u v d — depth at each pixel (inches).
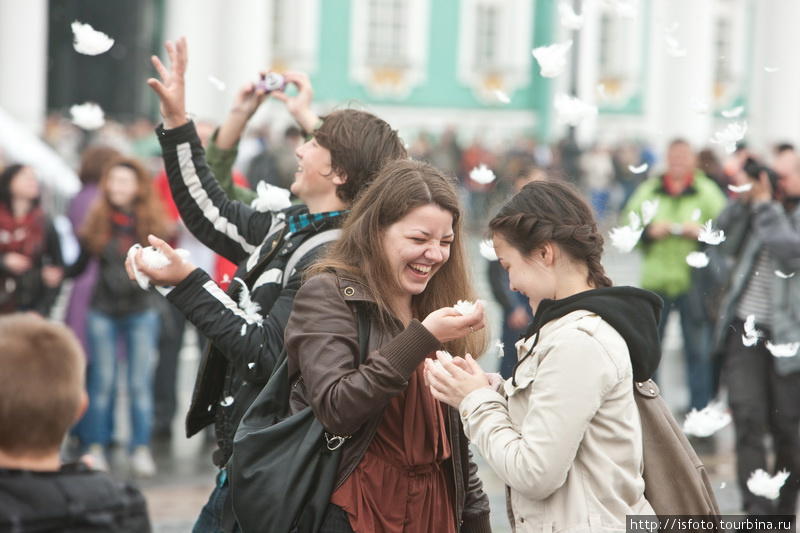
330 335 219.5
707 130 2219.5
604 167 1711.4
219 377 259.9
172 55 290.2
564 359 202.1
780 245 443.5
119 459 562.9
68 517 179.8
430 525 231.3
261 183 276.4
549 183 222.4
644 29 2501.2
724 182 709.3
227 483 255.9
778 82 2277.3
